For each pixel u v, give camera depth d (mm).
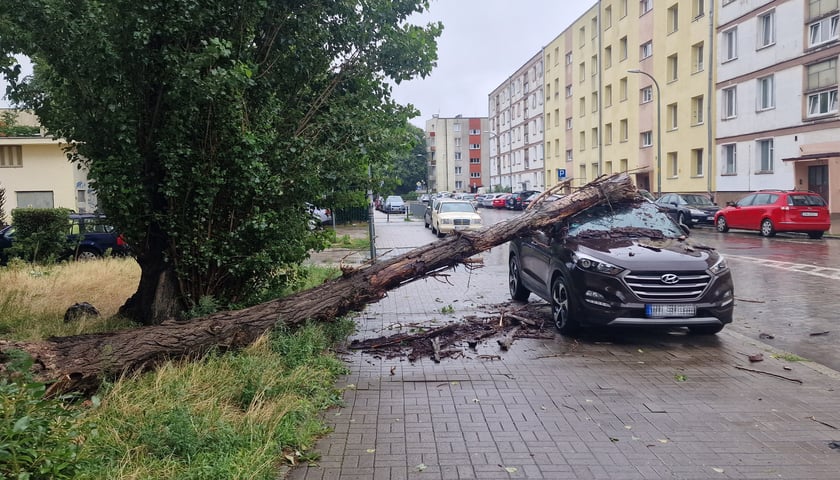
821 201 22453
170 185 6828
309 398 5426
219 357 5965
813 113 27062
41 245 16594
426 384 6094
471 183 116250
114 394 4781
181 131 6832
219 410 4688
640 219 9062
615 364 6773
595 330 8422
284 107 7992
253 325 6480
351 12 8250
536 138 69312
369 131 8102
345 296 7168
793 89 27906
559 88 60000
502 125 87062
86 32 6539
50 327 7742
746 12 30797
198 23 6812
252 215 7312
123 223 7320
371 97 8773
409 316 9438
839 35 25266
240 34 7348
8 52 7223
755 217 23609
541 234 9266
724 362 6820
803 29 27156
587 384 6062
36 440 3221
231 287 7930
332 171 7949
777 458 4348
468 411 5320
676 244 8219
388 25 8594
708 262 7613
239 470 3857
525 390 5883
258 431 4449
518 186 78438
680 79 36938
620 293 7395
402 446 4578
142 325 7754
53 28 6527
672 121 38438
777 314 9445
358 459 4355
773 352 7215
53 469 3174
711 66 33656
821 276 12945
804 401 5539
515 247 10641
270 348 6215
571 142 56938
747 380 6168
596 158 50594
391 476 4098
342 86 8703
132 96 7102
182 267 7387
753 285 12031
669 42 38000
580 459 4344
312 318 6941
